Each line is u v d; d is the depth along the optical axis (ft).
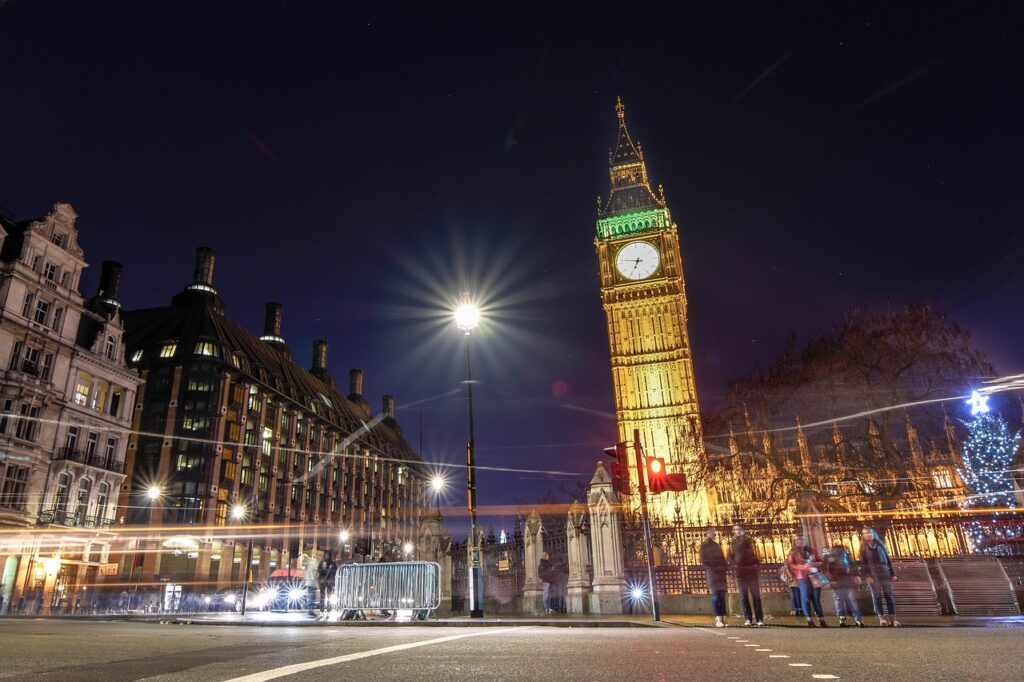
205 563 218.38
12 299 143.64
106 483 162.91
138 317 270.26
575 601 69.82
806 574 44.55
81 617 88.53
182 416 230.89
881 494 95.71
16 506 138.62
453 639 30.45
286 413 287.48
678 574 67.26
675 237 304.91
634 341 289.74
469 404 71.46
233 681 15.39
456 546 96.53
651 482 53.98
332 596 73.77
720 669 17.83
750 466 108.88
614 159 336.49
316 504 299.17
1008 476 96.12
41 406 147.43
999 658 19.70
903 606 56.13
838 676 16.11
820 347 108.68
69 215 163.12
